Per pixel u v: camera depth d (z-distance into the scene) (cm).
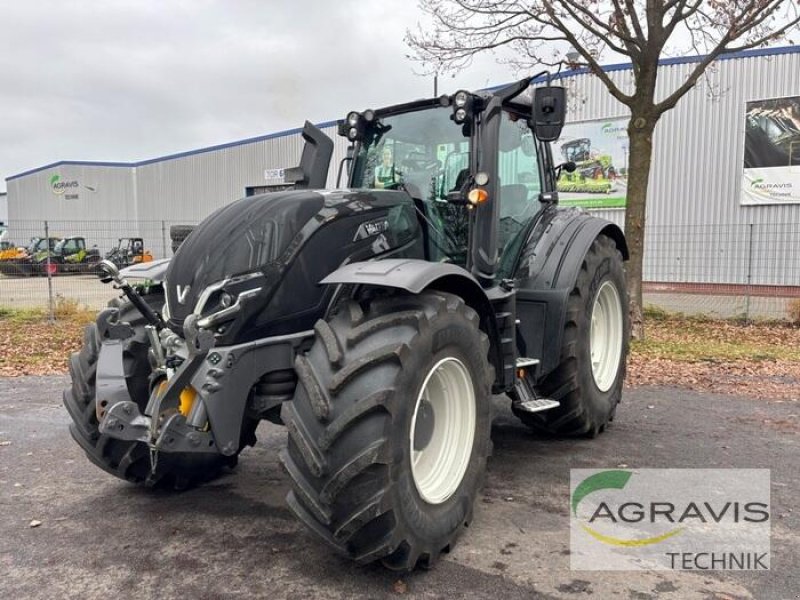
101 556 317
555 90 392
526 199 480
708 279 1652
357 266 307
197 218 3092
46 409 609
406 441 278
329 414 271
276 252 319
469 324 320
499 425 543
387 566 289
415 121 430
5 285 1938
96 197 3650
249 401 317
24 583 292
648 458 455
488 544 327
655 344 931
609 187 1772
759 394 646
